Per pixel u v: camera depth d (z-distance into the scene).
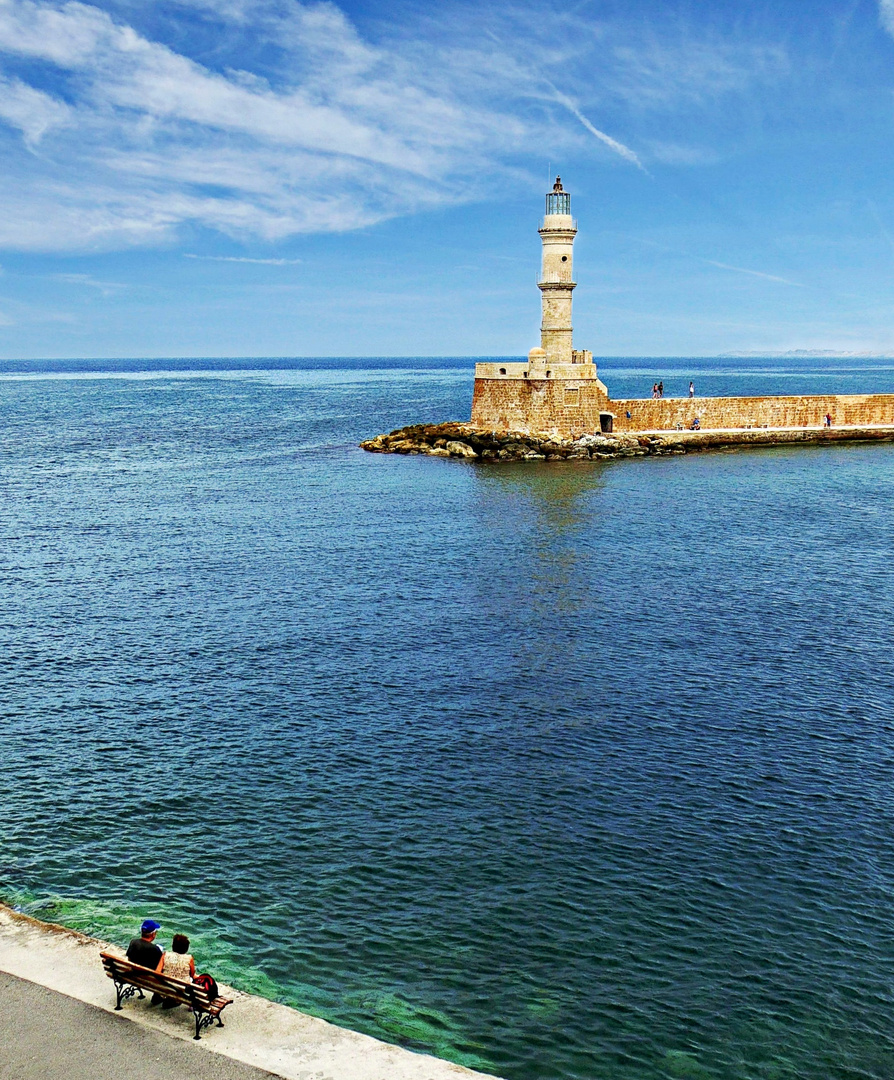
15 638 38.75
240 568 49.94
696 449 97.69
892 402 107.56
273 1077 15.02
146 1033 15.91
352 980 19.28
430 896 22.08
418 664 36.16
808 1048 17.86
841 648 37.72
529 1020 18.36
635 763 28.38
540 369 93.75
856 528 60.03
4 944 18.23
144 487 76.44
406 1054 15.78
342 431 123.19
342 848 23.95
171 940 20.22
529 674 35.19
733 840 24.39
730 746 29.42
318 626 40.44
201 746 29.42
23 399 196.75
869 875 22.98
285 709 32.12
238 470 86.38
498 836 24.53
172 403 183.50
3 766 27.94
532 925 21.09
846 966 19.97
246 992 18.72
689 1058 17.59
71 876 22.56
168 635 39.28
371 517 63.75
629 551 53.88
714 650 37.56
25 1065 15.03
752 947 20.48
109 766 28.09
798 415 105.06
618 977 19.55
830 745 29.45
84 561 51.38
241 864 23.23
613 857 23.64
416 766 28.19
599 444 93.00
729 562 51.31
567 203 92.06
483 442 93.44
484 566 50.41
